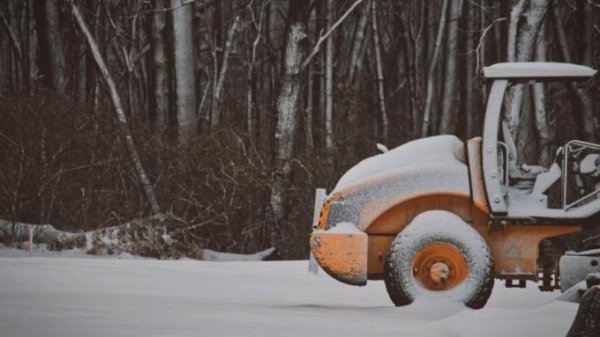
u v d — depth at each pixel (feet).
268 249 111.45
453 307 46.96
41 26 150.30
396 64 190.49
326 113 152.56
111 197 109.40
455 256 47.75
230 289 61.72
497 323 36.29
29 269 67.97
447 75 160.25
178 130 129.08
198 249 104.22
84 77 163.32
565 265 47.80
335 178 114.83
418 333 36.35
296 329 37.37
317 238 49.65
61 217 106.93
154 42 138.00
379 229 49.93
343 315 43.91
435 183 49.37
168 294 56.80
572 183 65.00
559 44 138.72
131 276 66.03
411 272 47.83
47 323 38.47
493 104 49.60
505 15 118.93
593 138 124.06
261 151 116.57
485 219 49.60
